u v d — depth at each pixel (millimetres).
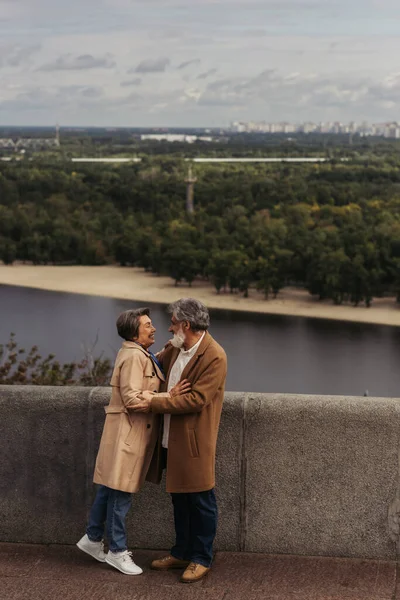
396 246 139125
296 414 5039
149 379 4828
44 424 5324
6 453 5375
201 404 4637
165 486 5254
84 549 5055
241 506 5156
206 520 4820
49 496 5375
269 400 5090
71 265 171750
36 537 5414
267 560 5062
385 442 4961
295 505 5102
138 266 170500
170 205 186750
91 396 5270
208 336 4770
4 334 103438
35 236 172500
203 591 4691
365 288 134000
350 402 5020
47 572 4969
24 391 5340
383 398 5086
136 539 5324
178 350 4883
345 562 5008
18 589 4738
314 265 138125
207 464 4738
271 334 112062
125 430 4809
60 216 182250
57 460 5340
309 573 4883
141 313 4895
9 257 170375
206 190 197750
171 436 4754
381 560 5020
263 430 5082
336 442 5012
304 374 89250
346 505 5043
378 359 97375
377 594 4602
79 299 135250
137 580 4852
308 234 149125
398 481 4965
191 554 5000
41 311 122875
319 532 5090
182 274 150500
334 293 135000
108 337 103125
